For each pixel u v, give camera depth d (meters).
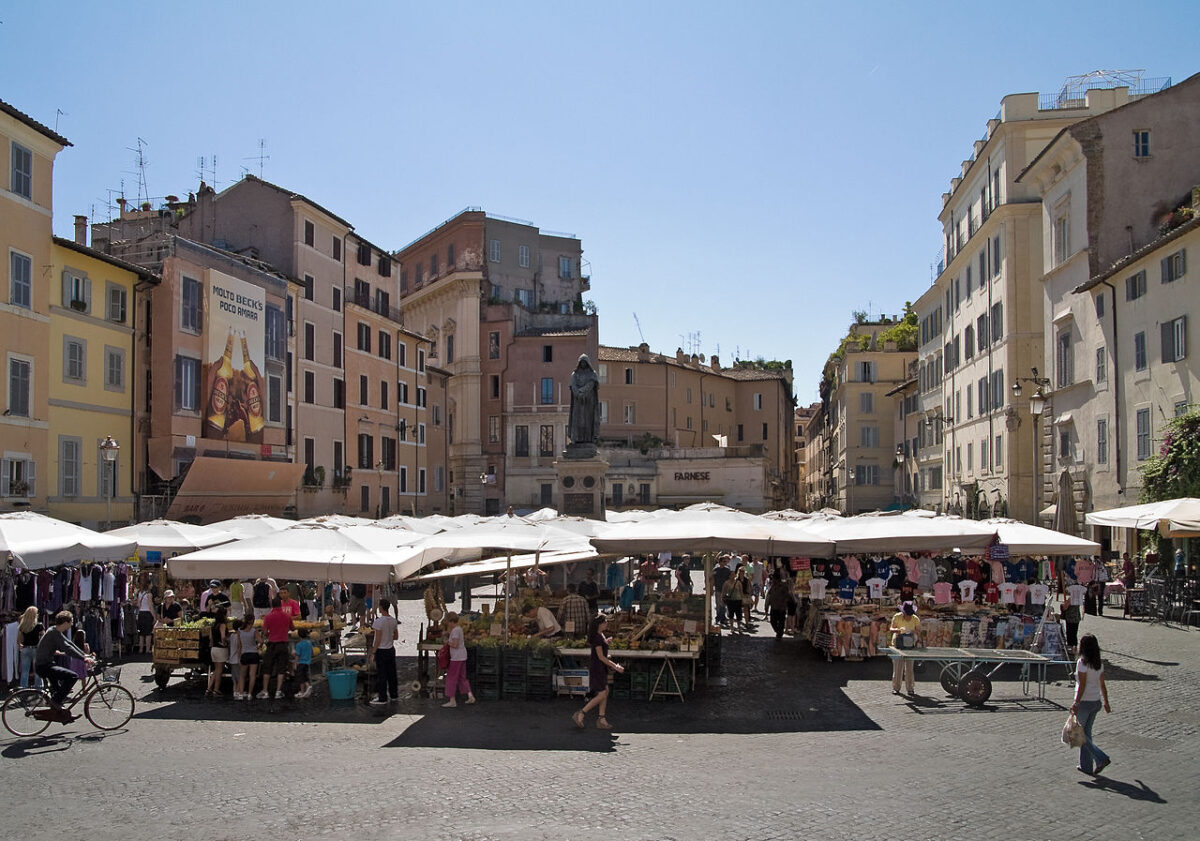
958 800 11.07
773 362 122.12
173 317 40.72
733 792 11.49
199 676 20.38
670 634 18.50
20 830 10.24
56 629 15.37
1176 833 9.83
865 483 86.06
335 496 55.38
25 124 33.31
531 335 78.75
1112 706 16.55
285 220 52.97
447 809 10.85
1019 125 47.53
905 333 88.81
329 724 16.08
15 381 33.12
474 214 81.12
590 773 12.53
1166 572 30.97
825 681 19.91
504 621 19.08
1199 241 30.39
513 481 78.06
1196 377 30.58
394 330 64.94
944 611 23.06
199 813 10.82
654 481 80.06
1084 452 39.34
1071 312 40.66
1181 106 38.53
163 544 23.27
